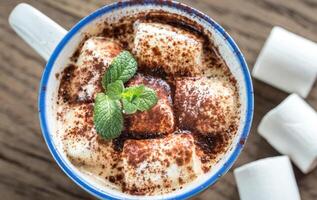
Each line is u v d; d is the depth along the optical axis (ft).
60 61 0.78
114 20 0.79
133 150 0.74
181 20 0.79
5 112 0.93
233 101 0.77
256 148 0.93
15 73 0.94
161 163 0.73
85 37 0.79
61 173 0.92
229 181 0.91
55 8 0.94
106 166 0.76
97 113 0.73
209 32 0.78
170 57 0.77
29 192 0.92
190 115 0.75
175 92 0.77
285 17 0.94
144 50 0.77
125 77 0.75
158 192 0.74
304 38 0.93
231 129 0.76
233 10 0.93
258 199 0.89
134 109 0.73
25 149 0.93
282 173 0.89
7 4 0.94
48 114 0.77
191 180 0.74
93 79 0.76
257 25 0.93
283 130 0.90
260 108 0.93
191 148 0.74
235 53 0.76
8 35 0.94
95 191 0.74
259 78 0.93
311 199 0.92
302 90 0.92
